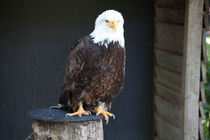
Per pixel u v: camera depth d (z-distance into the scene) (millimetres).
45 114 5430
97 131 5301
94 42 5520
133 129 9086
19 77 8828
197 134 6797
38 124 5246
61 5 8602
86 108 6055
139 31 8766
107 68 5562
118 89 5992
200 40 6527
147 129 9148
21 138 8953
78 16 8633
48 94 8852
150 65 8945
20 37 8695
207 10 6559
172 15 7863
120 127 9039
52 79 8812
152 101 9094
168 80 8180
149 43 8852
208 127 8773
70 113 5539
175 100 7871
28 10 8602
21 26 8648
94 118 5234
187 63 6605
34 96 8859
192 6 6426
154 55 8867
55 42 8727
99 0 8594
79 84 5668
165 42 8234
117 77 5793
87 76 5574
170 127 8164
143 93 9023
